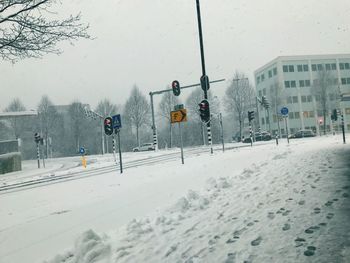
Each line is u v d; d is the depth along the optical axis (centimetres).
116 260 423
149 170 1530
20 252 511
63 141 7888
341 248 351
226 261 367
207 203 652
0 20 716
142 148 5891
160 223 557
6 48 745
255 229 450
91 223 630
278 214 498
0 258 495
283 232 421
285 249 371
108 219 644
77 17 779
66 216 721
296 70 8012
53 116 7312
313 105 7919
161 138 7838
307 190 612
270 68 8400
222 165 1303
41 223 679
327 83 6744
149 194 855
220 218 531
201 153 2617
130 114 6425
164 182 1038
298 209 506
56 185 1403
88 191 1092
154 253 428
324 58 8138
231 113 7750
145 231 523
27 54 770
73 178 1689
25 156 7644
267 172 911
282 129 7812
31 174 2653
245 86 6625
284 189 653
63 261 448
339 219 435
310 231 410
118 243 481
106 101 7400
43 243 543
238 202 616
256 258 361
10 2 710
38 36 748
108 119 1719
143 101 6469
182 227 518
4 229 668
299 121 7862
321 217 454
